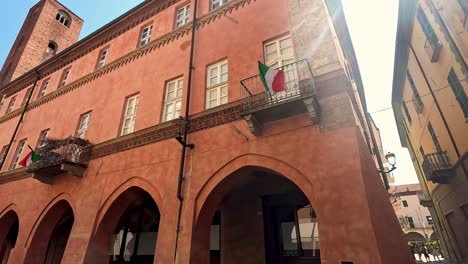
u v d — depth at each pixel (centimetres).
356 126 695
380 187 793
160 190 909
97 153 1173
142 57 1315
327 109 725
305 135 729
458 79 1141
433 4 1166
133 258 1260
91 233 983
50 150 1231
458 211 1512
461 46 1009
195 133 927
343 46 1281
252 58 939
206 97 996
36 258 1184
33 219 1247
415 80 1783
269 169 752
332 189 632
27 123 1748
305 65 804
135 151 1053
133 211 1357
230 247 1025
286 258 955
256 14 1027
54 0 3306
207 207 819
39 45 2989
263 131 797
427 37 1369
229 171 805
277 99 766
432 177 1534
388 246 618
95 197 1066
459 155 1331
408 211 5112
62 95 1622
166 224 834
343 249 569
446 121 1409
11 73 2705
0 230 1415
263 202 1041
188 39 1177
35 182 1370
